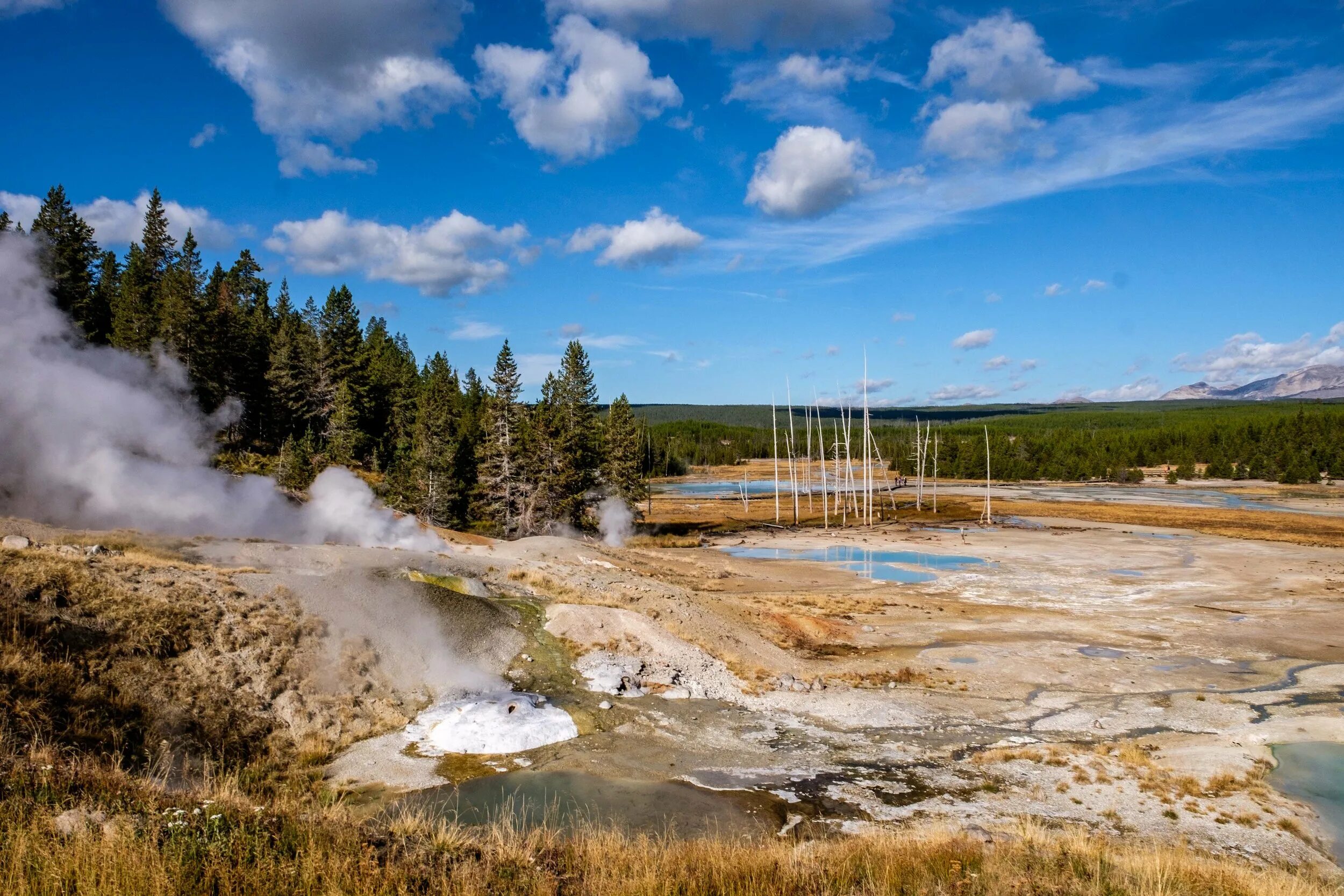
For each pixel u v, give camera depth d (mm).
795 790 17844
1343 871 14547
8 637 15641
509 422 65062
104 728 14766
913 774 19125
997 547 68125
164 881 7484
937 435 149375
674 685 25109
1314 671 29562
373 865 8852
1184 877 11469
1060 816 16672
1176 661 31016
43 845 7738
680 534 79188
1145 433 184625
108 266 77875
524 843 11289
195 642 18844
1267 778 19172
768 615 37656
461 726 19656
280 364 73062
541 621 28328
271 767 16547
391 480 61688
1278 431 154375
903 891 10055
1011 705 25297
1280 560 58344
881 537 76125
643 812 16125
